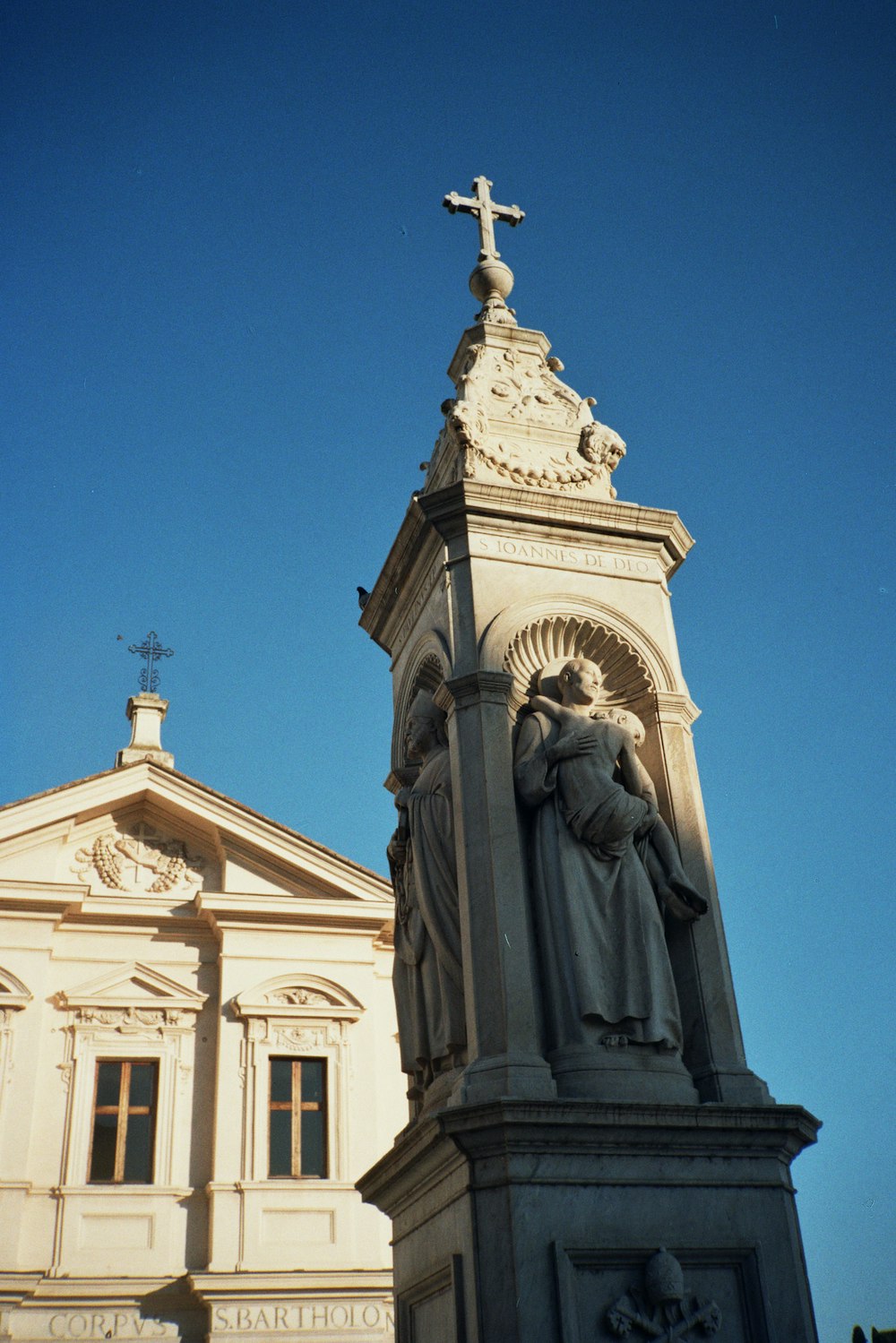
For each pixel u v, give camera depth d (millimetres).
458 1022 6926
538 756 7098
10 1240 20359
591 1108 5953
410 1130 7441
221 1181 21469
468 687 7324
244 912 23797
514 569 7867
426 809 7562
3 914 22953
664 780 7547
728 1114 6184
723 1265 6039
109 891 24125
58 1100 21797
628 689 7945
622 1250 5824
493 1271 5688
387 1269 21141
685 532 8508
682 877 7062
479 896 6750
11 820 23891
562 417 8758
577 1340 5570
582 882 6852
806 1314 6004
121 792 24703
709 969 6949
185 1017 22969
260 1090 22375
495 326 9242
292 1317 20578
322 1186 21797
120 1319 20375
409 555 8562
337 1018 23312
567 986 6555
